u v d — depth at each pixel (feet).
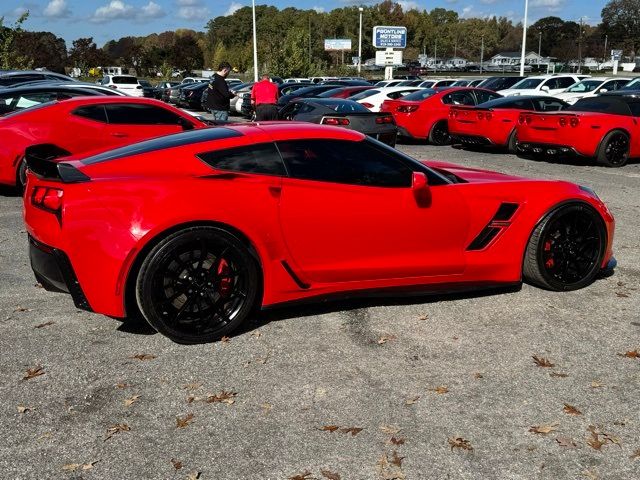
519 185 14.71
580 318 13.64
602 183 32.09
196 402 10.18
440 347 12.19
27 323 13.38
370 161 13.42
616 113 38.47
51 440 9.13
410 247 13.61
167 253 11.48
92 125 28.17
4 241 20.34
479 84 90.33
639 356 11.78
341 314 13.87
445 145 53.93
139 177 11.85
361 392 10.49
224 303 12.39
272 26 385.29
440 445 8.99
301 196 12.55
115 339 12.54
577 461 8.64
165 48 265.13
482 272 14.35
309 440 9.12
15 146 26.94
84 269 11.50
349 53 350.23
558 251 14.93
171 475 8.35
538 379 10.91
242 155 12.48
